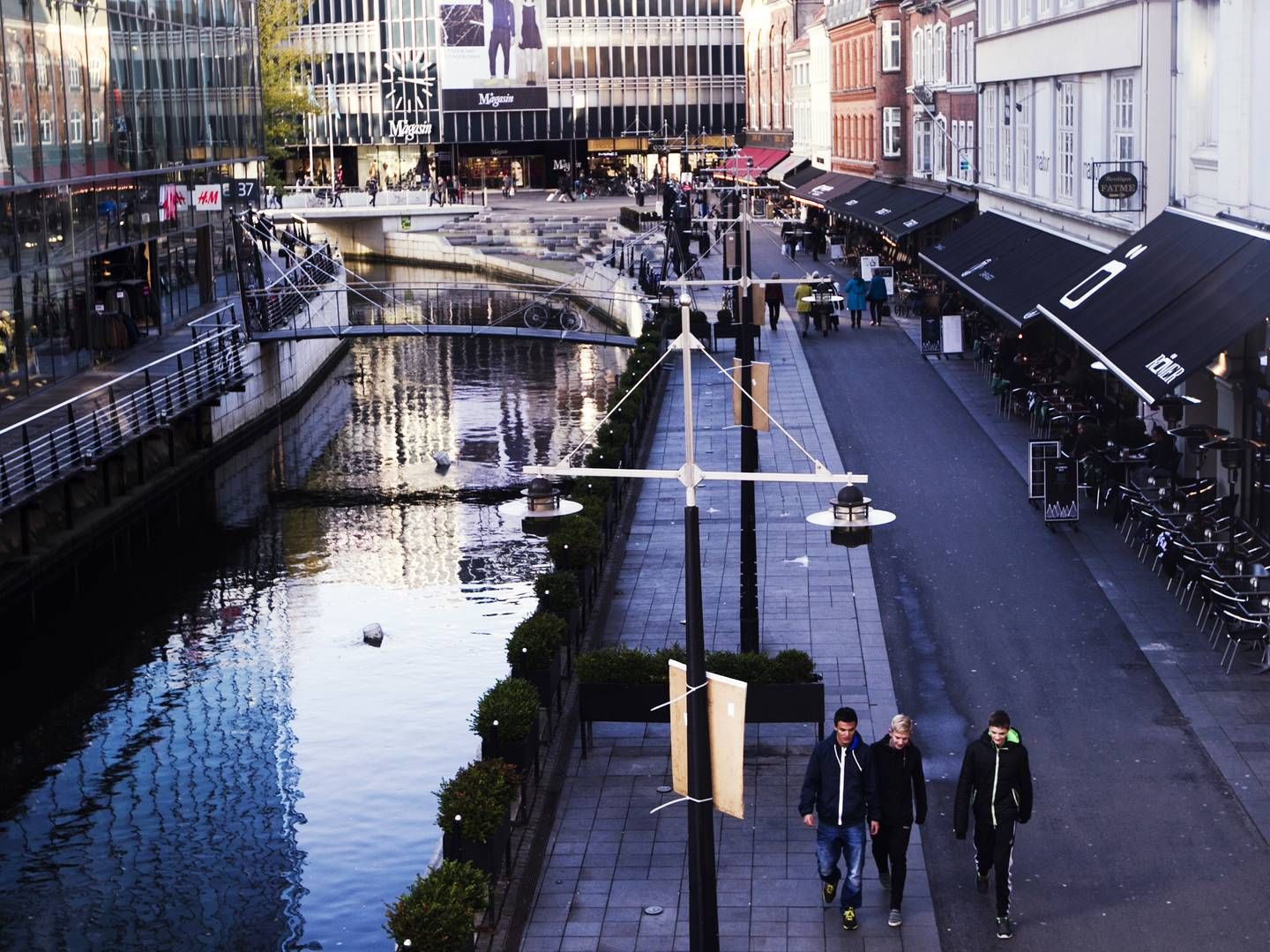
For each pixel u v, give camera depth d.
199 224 58.09
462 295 85.88
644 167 139.62
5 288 41.62
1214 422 30.81
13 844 21.61
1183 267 28.44
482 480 42.22
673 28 135.50
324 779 23.33
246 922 19.28
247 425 48.44
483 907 14.63
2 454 34.81
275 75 89.75
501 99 132.75
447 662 28.16
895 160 72.94
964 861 16.72
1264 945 14.81
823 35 93.06
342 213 106.00
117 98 48.91
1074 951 14.83
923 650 23.23
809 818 15.38
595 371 59.62
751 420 22.70
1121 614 24.39
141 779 23.67
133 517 37.75
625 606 26.16
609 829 17.83
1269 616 21.41
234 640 29.81
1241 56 27.59
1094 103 39.41
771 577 27.31
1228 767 18.66
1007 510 30.84
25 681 27.98
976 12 54.97
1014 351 41.44
